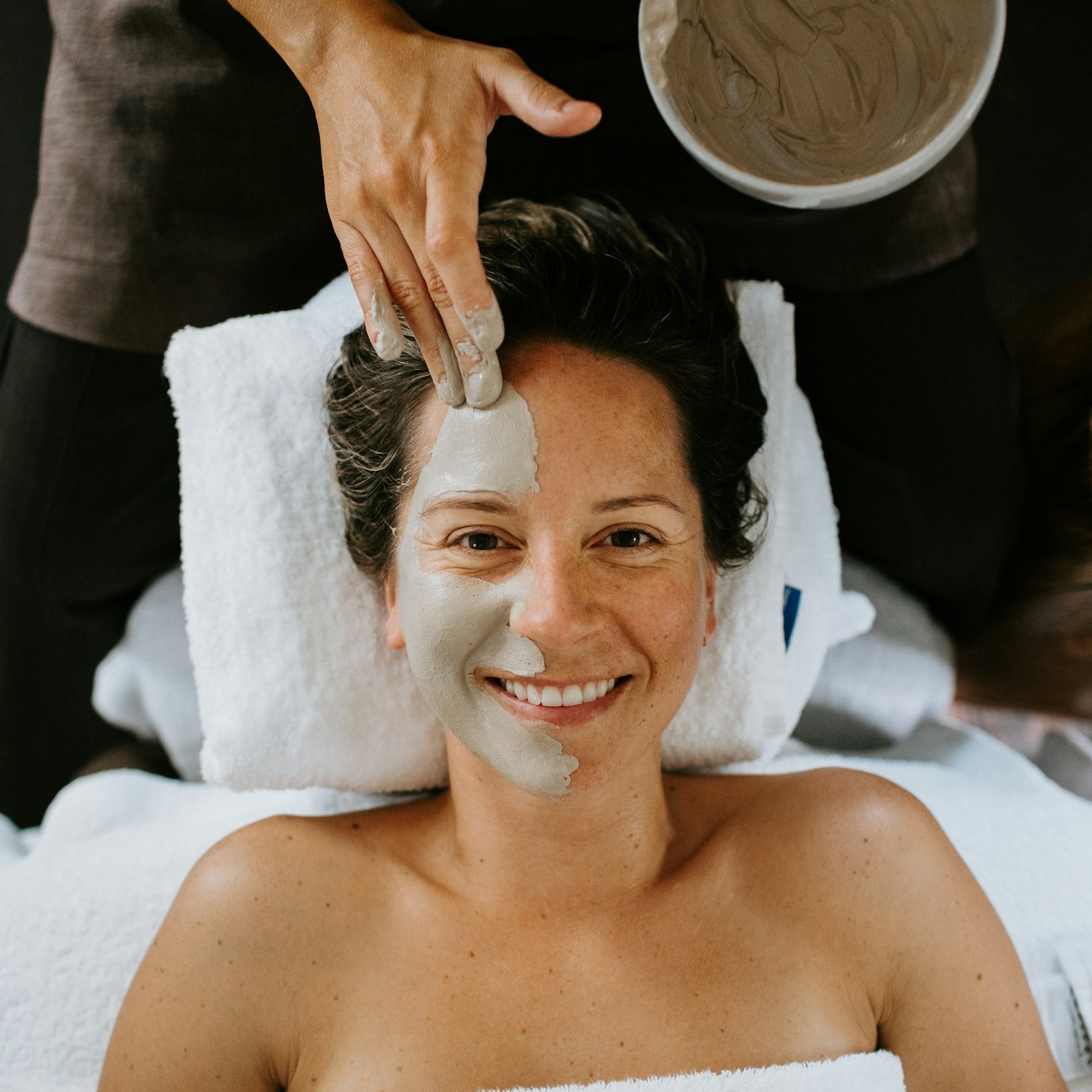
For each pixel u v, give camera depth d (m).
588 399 0.74
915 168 0.72
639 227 0.94
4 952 0.97
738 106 0.73
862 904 0.85
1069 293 1.23
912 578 1.22
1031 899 1.02
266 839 0.87
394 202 0.70
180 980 0.82
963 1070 0.84
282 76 0.95
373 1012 0.82
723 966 0.83
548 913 0.83
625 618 0.74
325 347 0.95
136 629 1.22
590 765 0.75
